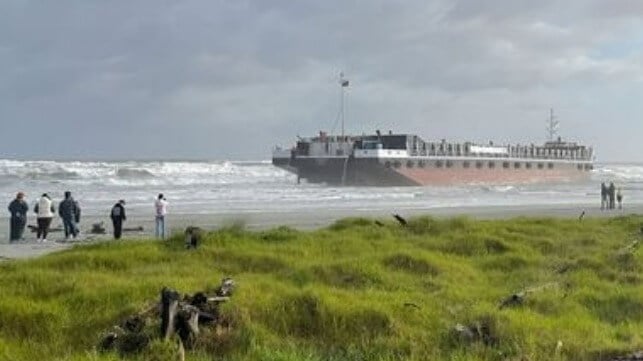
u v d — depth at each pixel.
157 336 9.44
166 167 118.38
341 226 24.98
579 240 22.20
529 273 16.22
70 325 10.28
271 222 39.19
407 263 16.06
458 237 20.95
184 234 19.25
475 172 102.12
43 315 10.42
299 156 96.38
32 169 98.06
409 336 10.30
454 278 15.30
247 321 10.23
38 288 12.15
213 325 10.08
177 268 14.84
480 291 14.00
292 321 10.62
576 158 122.88
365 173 91.06
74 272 13.94
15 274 13.09
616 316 12.45
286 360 8.89
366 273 14.63
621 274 16.11
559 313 12.32
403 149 93.62
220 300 10.62
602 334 10.79
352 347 9.88
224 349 9.57
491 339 10.17
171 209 49.66
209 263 15.79
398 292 13.19
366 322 10.66
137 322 9.89
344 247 18.95
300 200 61.44
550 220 27.88
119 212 28.19
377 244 19.69
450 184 97.62
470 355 9.38
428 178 95.00
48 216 28.77
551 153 117.88
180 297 10.01
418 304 11.88
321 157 94.50
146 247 17.48
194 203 56.56
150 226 36.22
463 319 11.03
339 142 96.19
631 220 28.75
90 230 33.25
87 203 54.66
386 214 46.06
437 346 9.96
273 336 10.06
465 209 52.47
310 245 19.14
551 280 15.27
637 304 13.02
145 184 87.38
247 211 48.34
